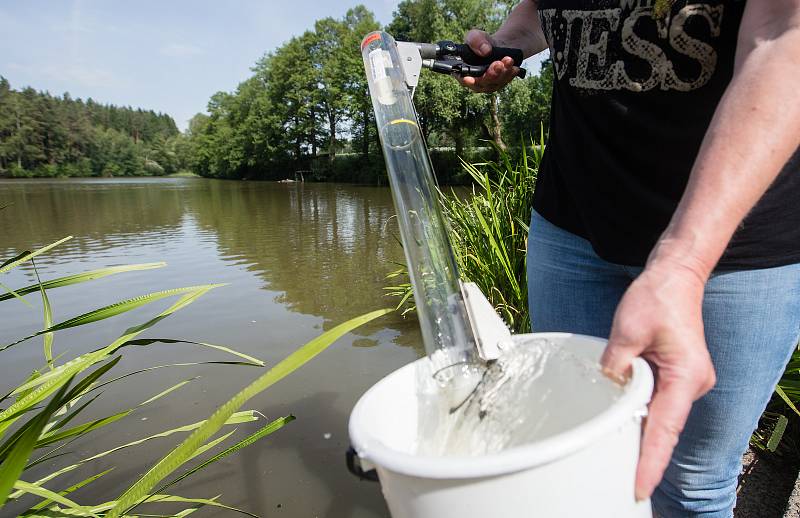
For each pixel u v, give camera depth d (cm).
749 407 91
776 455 162
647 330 52
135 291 402
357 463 52
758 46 60
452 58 123
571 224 107
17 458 74
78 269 488
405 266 364
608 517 48
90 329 319
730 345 88
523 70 127
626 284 104
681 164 86
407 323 311
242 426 209
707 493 98
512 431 67
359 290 387
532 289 118
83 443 201
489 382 69
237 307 352
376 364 256
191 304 361
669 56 83
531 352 69
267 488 172
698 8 79
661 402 52
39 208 1142
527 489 44
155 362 268
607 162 95
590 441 45
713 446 95
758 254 82
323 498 167
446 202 301
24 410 93
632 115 90
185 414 218
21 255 118
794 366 166
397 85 93
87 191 1867
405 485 46
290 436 200
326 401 223
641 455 51
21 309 365
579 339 66
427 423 65
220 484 176
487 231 236
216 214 953
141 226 792
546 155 117
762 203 80
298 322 321
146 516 123
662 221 90
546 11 105
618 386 56
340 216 853
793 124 55
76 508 108
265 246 579
